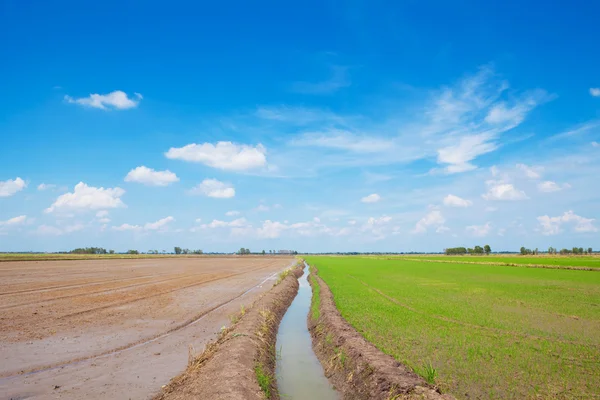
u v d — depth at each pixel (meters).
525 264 74.69
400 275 51.72
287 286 34.25
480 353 13.06
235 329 15.55
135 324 17.78
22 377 10.67
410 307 23.30
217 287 34.50
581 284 38.22
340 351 13.56
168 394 9.55
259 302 22.95
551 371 11.28
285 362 14.38
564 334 15.98
